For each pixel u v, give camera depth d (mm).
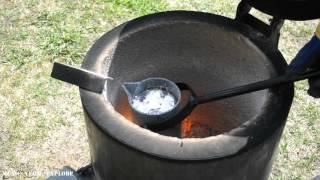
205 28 1674
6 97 2504
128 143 1381
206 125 1967
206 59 1792
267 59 1577
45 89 2551
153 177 1453
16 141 2336
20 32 2830
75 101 2512
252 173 1525
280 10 1456
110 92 1649
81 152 2318
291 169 2293
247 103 1683
